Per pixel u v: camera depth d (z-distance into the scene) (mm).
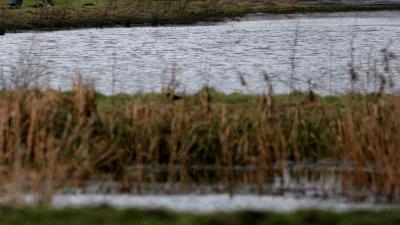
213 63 139000
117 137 77625
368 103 80438
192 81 119438
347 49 155375
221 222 59688
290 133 79188
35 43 162875
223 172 75250
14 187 64125
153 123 77938
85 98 80062
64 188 69938
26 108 77500
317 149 78250
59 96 81125
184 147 76750
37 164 71875
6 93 86688
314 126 79500
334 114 80812
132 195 68812
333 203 66875
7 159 73375
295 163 77062
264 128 76625
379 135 73250
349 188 70938
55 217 59969
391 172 69250
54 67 134125
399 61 140250
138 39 170375
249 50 155000
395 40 168125
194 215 60531
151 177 73812
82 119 75188
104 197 67750
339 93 98375
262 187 71438
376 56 146500
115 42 165750
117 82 118312
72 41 166500
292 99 88375
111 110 81062
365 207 65000
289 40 168125
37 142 72875
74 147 75625
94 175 73688
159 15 199500
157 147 76688
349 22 198750
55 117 77500
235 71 129875
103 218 59844
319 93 105938
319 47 158250
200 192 70188
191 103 83250
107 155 75812
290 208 64375
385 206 65750
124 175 74125
